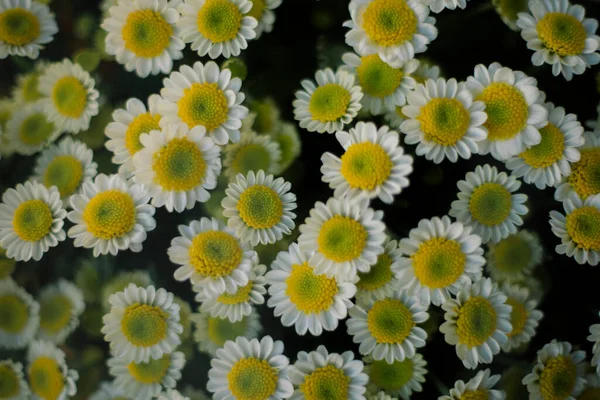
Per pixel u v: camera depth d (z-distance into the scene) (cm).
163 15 30
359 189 28
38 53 31
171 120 29
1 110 31
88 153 30
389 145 28
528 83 28
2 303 30
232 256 28
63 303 30
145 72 30
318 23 30
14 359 31
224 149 29
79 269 30
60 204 30
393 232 29
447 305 28
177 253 29
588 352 29
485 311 28
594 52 29
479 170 29
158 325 29
